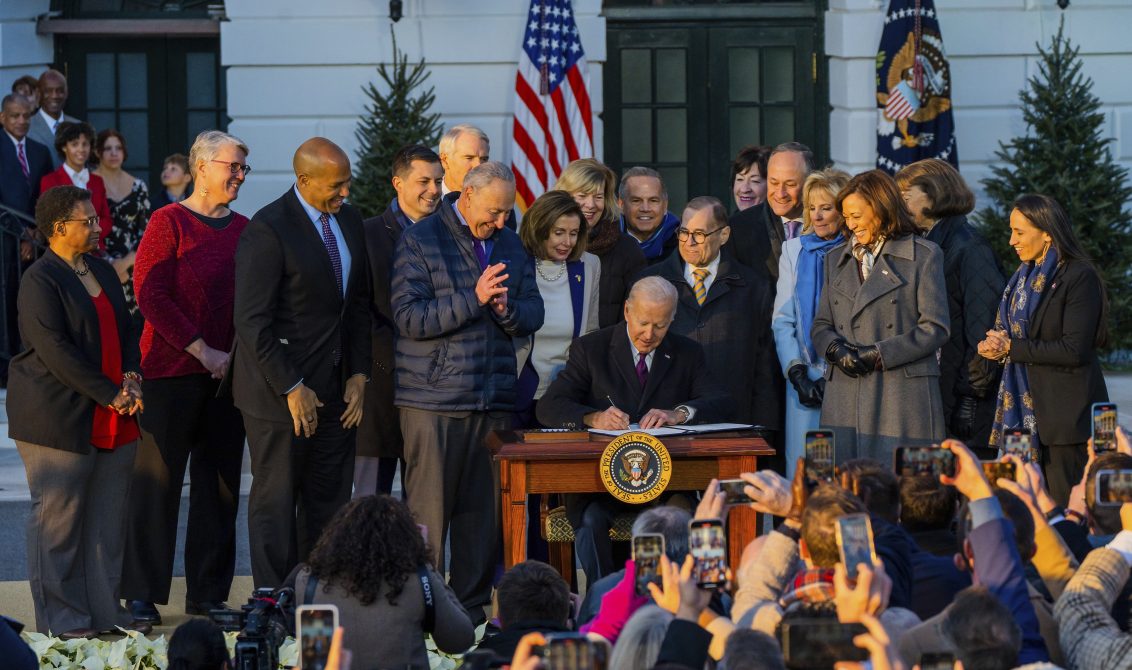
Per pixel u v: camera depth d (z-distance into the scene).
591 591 6.11
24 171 14.74
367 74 15.91
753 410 8.87
